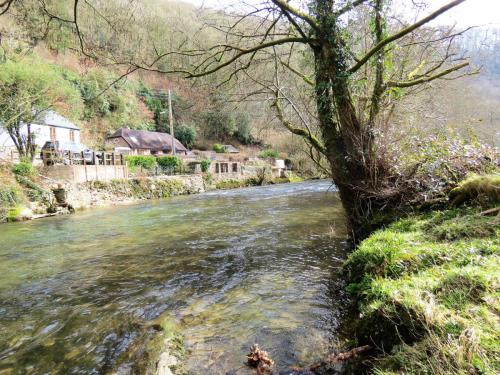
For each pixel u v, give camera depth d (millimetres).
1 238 8719
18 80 15703
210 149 43250
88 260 6180
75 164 17766
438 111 6230
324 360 2482
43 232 9383
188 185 23656
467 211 4004
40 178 15047
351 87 5312
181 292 4320
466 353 1646
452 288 2311
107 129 35031
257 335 3059
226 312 3613
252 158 37281
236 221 9875
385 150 5109
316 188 22312
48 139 24750
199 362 2662
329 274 4605
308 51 6148
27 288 4805
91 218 11914
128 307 3930
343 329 3002
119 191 18344
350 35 5180
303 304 3680
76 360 2859
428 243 3408
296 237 7156
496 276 2266
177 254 6297
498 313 1913
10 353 3033
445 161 4746
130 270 5438
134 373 2592
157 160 26453
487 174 4527
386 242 3842
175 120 41781
